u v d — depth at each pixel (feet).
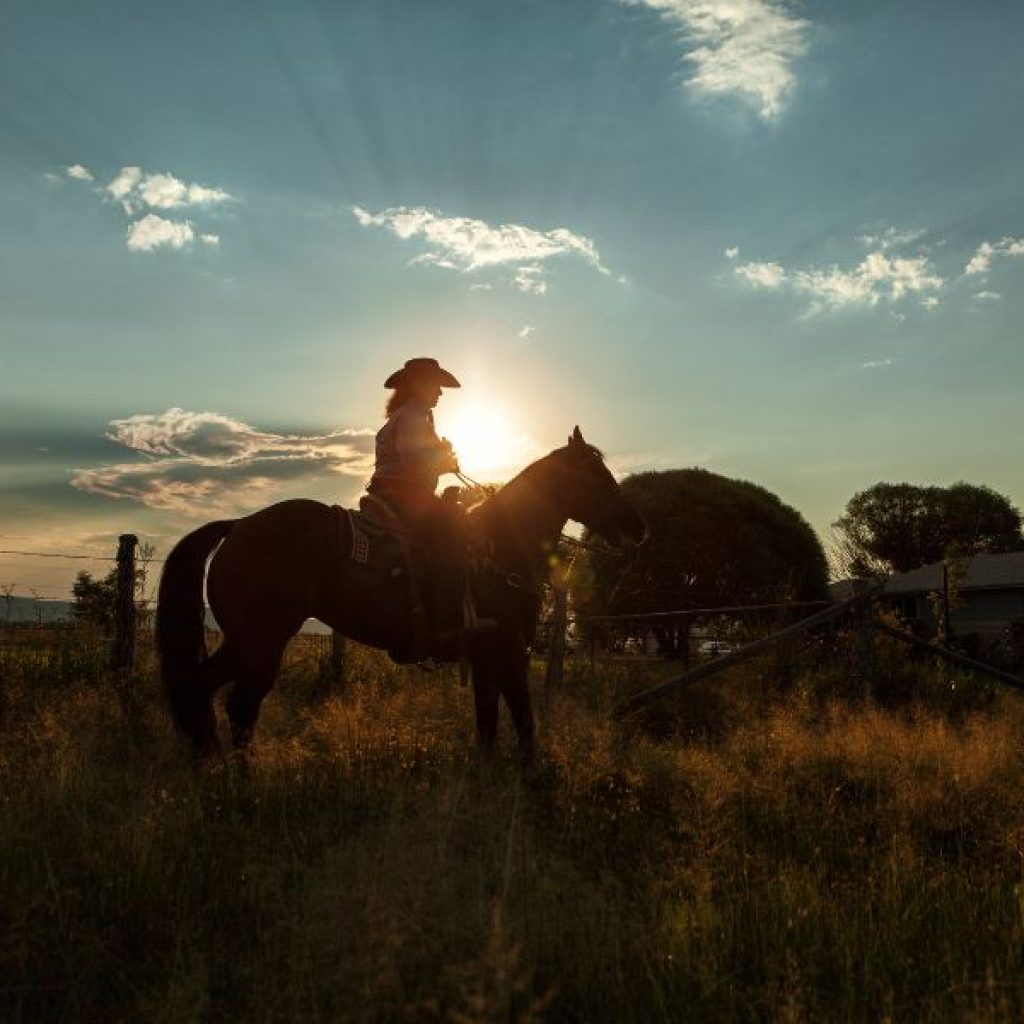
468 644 24.00
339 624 23.02
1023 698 43.93
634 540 27.30
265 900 13.25
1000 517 242.17
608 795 20.12
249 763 19.94
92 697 28.14
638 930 12.21
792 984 11.09
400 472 23.57
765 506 117.19
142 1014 10.51
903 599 150.10
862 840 17.43
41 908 12.25
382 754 21.80
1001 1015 10.33
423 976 10.62
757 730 29.14
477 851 14.51
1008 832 17.87
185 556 21.81
